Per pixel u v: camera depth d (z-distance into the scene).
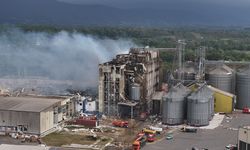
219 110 182.88
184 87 168.75
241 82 192.88
